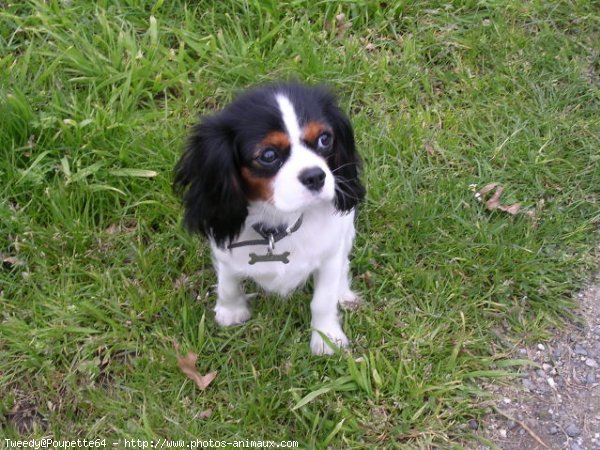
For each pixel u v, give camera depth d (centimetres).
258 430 73
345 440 71
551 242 88
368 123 97
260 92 64
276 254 70
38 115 92
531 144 98
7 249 85
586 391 77
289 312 83
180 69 101
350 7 110
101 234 87
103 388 77
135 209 89
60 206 87
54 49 101
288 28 107
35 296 82
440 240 88
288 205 61
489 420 75
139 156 91
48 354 78
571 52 109
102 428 73
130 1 107
